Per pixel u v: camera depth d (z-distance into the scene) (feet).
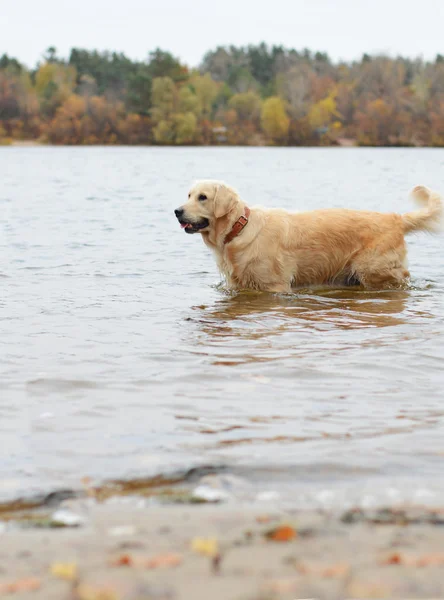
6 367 18.72
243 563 8.94
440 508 10.85
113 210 62.03
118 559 9.16
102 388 17.11
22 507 11.14
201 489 11.73
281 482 12.01
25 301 27.09
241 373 18.37
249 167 152.35
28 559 9.27
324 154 244.63
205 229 29.89
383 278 30.58
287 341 21.66
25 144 366.22
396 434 14.23
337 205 66.28
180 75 364.17
